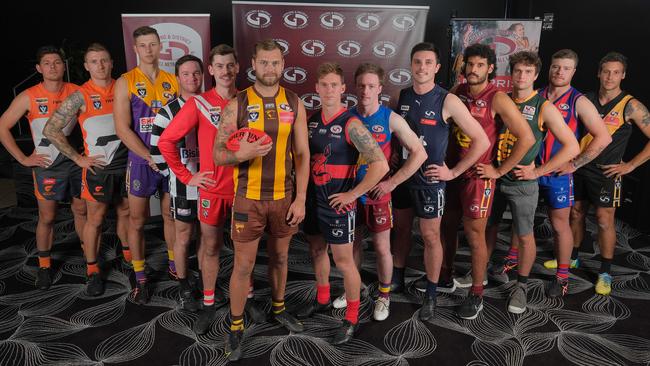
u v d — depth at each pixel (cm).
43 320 266
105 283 309
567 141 250
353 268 239
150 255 351
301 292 299
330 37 396
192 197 251
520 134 239
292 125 213
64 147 274
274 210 217
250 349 241
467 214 258
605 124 293
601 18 417
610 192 292
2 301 286
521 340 249
